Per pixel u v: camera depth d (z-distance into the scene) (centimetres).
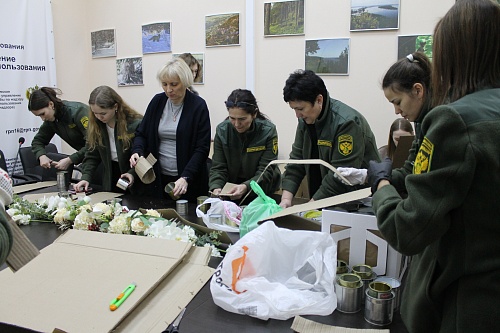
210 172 228
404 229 76
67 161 281
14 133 362
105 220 148
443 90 80
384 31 279
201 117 231
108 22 404
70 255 111
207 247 120
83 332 80
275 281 110
